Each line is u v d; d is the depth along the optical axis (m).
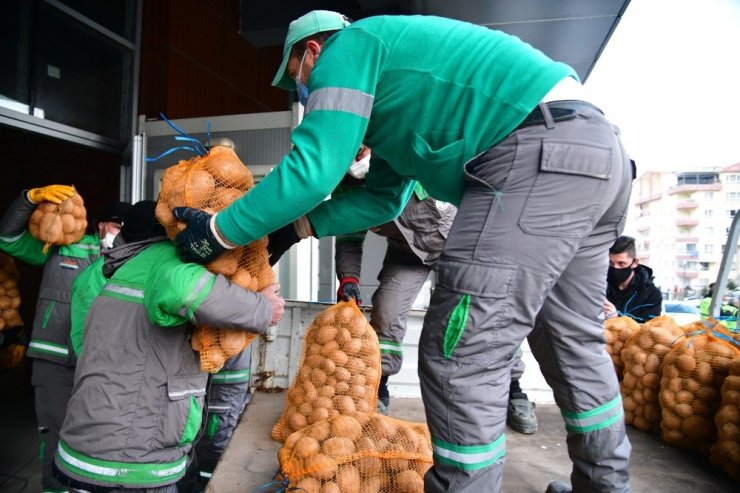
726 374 2.35
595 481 1.63
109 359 1.58
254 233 1.37
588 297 1.65
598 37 5.04
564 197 1.33
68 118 3.79
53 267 2.87
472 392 1.36
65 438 1.58
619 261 3.67
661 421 2.59
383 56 1.41
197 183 1.55
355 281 2.75
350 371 2.41
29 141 5.04
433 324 1.42
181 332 1.64
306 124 1.36
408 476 1.74
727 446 2.14
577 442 1.67
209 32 6.09
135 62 4.30
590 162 1.32
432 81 1.38
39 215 2.82
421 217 2.60
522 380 3.28
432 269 2.91
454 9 4.47
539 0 4.25
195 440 1.84
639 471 2.21
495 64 1.38
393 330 2.82
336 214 1.83
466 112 1.38
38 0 3.50
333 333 2.50
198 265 1.55
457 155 1.40
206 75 6.02
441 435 1.40
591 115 1.37
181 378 1.63
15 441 3.97
